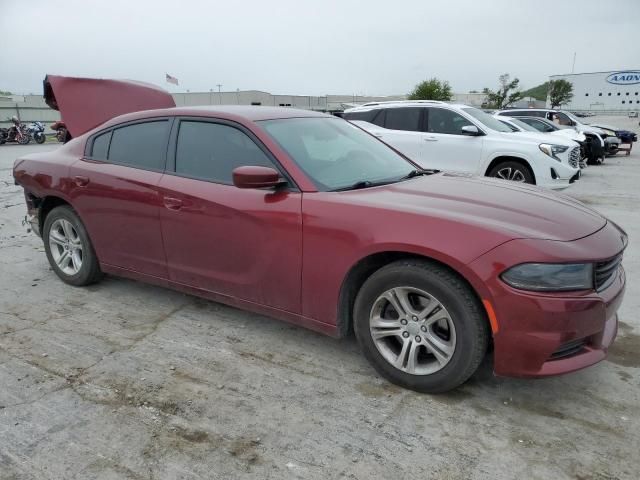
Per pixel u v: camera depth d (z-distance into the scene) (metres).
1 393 2.93
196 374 3.14
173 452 2.45
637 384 3.04
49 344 3.52
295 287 3.17
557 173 8.55
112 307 4.16
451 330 2.71
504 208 2.92
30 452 2.44
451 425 2.65
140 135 3.99
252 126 3.43
